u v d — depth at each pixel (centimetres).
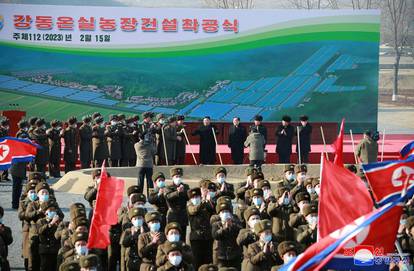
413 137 5538
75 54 5025
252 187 2391
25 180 3603
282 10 5150
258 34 5144
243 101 5166
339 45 5203
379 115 7412
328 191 1600
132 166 3881
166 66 5100
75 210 1978
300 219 2091
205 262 2216
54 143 3794
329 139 4744
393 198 1745
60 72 5025
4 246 2023
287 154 3956
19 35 4975
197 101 5131
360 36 5209
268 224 1884
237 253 2044
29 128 3741
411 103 8150
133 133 3825
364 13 5203
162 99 5109
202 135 3884
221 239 2031
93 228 1827
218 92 5144
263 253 1869
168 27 5081
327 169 1606
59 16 4994
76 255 1870
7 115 4372
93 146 3847
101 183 1844
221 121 5131
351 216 1589
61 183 3438
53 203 2139
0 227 2038
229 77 5144
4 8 4962
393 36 8606
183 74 5112
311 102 5206
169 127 3803
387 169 1744
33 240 2131
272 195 2286
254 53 5150
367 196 1594
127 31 5047
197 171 3603
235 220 2045
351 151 4462
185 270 1792
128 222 2058
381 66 8581
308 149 4006
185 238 2361
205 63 5122
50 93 5025
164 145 3775
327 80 5209
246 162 4288
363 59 5228
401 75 8512
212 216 2067
